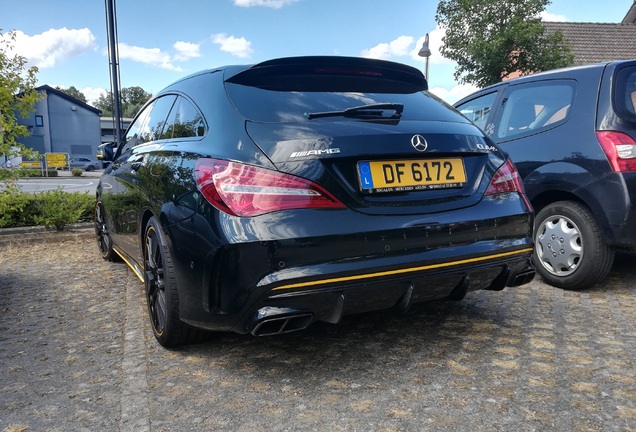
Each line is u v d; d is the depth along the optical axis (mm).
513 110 4672
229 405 2367
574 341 3033
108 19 9383
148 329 3381
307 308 2383
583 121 3969
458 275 2627
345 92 2891
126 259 4547
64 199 7508
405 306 2588
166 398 2443
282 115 2613
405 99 2998
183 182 2705
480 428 2125
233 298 2367
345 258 2379
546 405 2297
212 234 2412
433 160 2686
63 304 4020
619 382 2504
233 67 3033
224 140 2607
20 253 6137
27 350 3074
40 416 2305
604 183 3752
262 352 2967
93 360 2912
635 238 3684
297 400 2398
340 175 2449
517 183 2982
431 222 2555
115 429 2188
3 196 6781
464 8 13867
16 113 6977
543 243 4215
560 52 14117
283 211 2336
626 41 19734
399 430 2125
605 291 4059
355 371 2689
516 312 3580
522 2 13461
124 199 3975
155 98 4098
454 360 2797
